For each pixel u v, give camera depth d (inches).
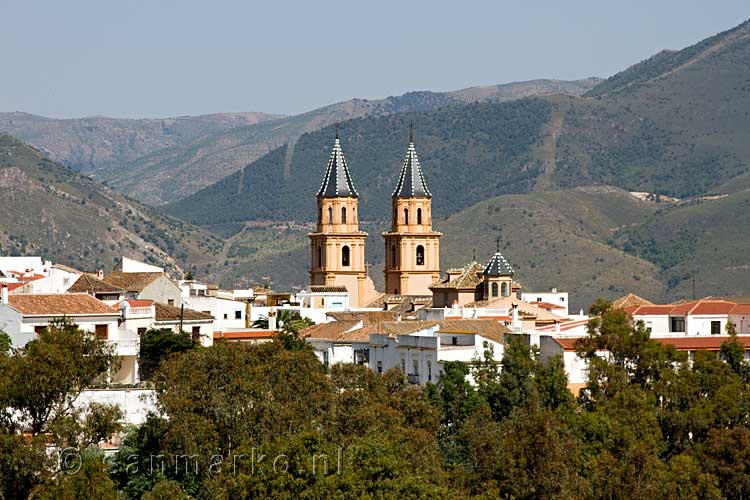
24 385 7760.8
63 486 7308.1
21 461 7258.9
